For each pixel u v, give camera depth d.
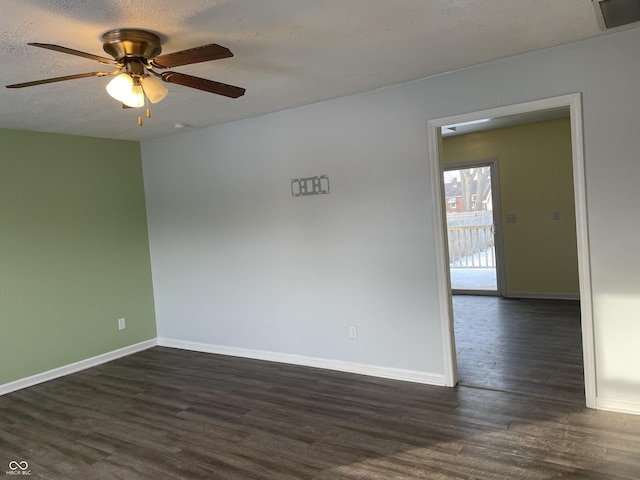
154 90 2.37
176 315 5.20
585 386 3.07
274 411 3.35
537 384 3.48
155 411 3.50
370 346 3.91
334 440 2.86
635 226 2.81
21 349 4.19
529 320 5.32
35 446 3.04
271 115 4.26
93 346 4.75
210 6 2.04
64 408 3.66
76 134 4.59
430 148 3.46
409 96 3.51
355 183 3.84
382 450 2.71
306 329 4.27
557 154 6.14
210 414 3.38
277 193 4.30
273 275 4.41
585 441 2.64
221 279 4.79
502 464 2.48
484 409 3.13
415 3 2.15
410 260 3.64
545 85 2.99
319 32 2.42
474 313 5.82
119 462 2.78
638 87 2.74
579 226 2.95
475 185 7.41
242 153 4.48
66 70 2.72
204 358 4.77
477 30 2.54
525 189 6.38
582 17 2.46
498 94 3.15
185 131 4.81
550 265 6.32
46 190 4.39
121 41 2.23
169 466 2.70
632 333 2.87
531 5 2.26
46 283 4.38
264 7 2.09
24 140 4.24
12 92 3.05
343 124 3.85
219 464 2.68
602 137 2.85
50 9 1.96
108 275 4.91
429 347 3.62
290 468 2.59
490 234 7.34
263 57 2.75
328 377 3.96
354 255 3.91
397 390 3.57
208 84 2.42
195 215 4.90
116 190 4.99
